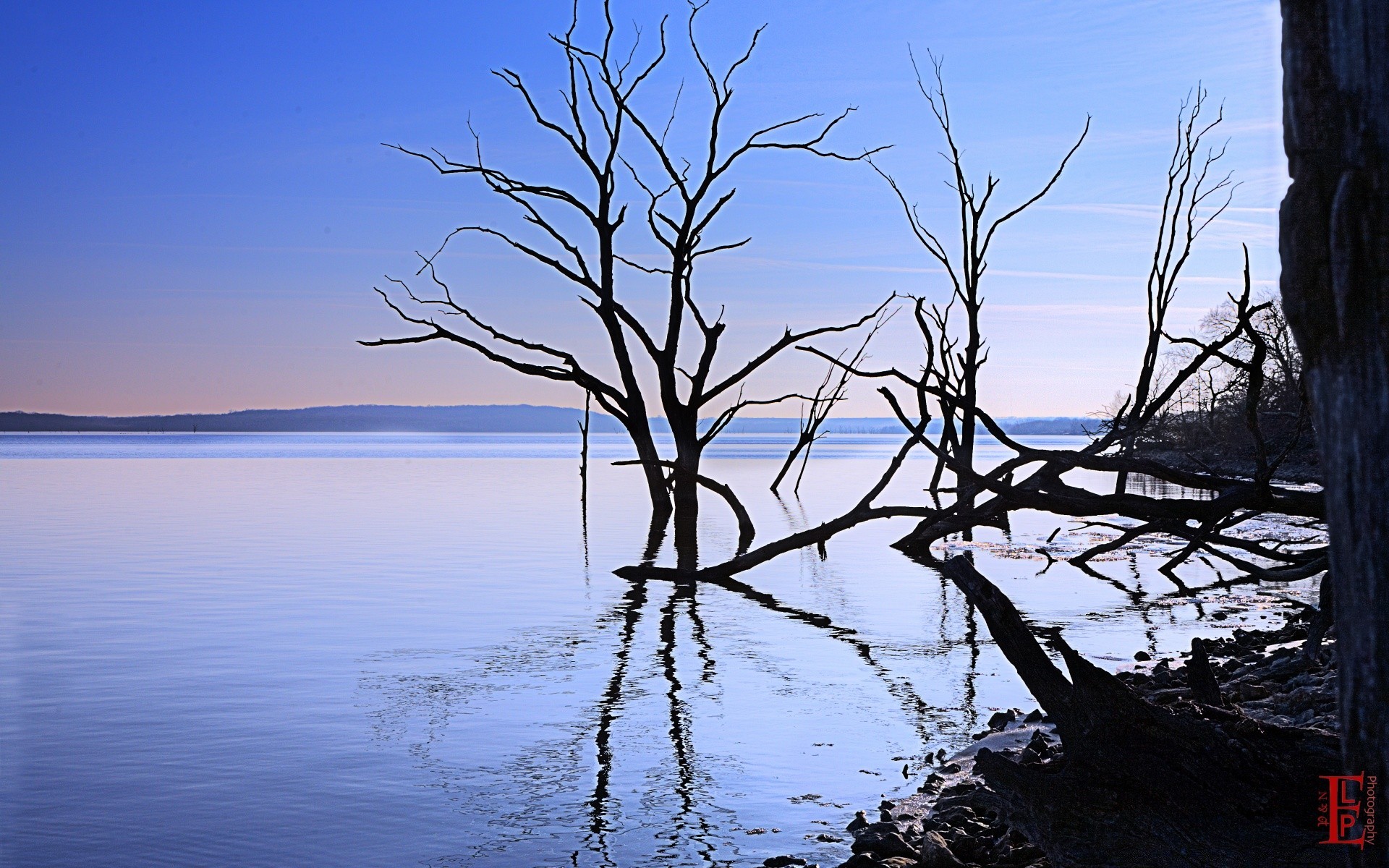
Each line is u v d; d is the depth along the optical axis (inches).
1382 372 113.4
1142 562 1011.3
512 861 294.4
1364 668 115.4
